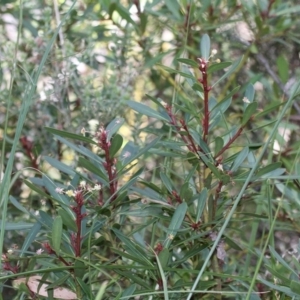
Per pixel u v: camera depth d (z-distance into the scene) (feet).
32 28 3.56
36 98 3.28
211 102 2.52
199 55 3.53
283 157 3.31
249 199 2.43
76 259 1.99
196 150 2.25
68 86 3.47
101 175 2.15
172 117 2.28
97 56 3.83
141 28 3.61
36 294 2.14
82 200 2.01
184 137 2.40
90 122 3.31
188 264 2.69
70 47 3.32
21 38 3.56
